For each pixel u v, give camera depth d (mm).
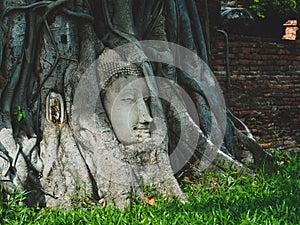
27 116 7027
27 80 7055
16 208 6270
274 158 9539
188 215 6184
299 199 7004
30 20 6984
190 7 8945
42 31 7066
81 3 7293
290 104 11586
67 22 7145
